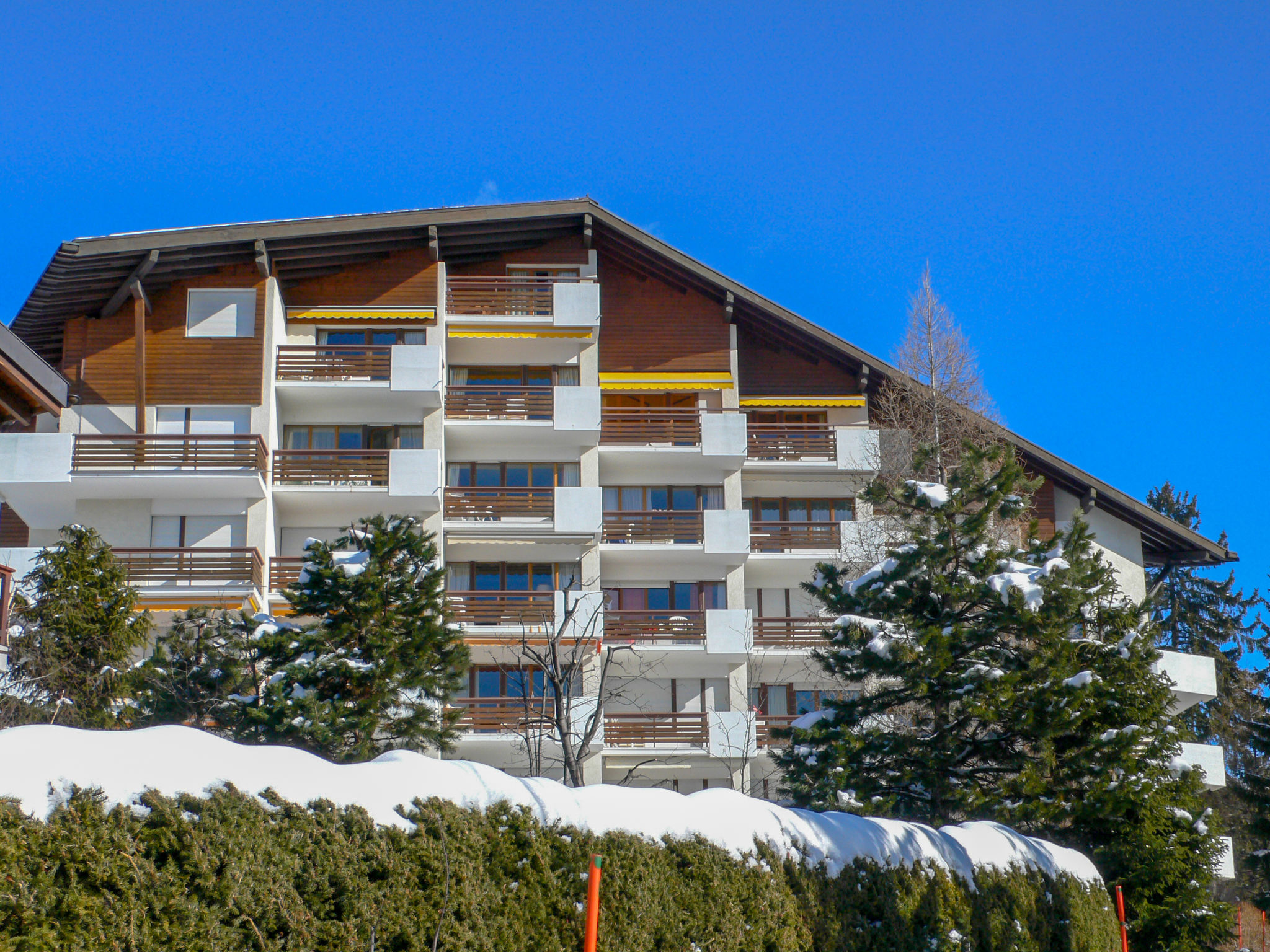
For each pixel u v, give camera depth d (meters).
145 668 20.72
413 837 9.46
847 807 21.16
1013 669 21.53
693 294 39.59
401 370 35.59
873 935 13.58
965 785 21.42
